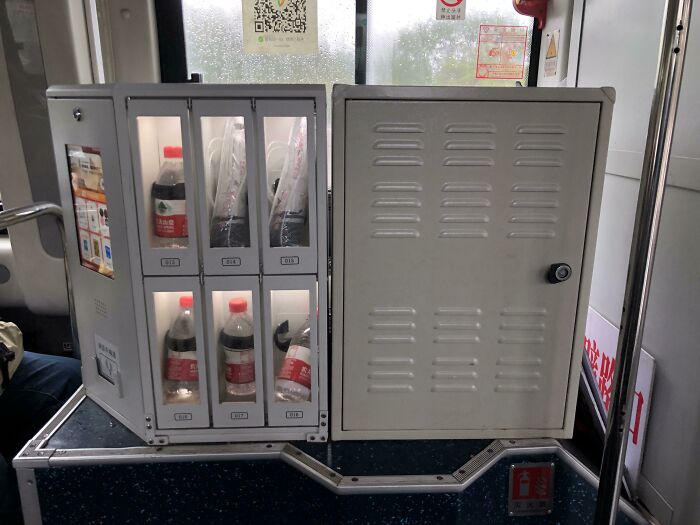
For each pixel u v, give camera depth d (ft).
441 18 6.56
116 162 3.65
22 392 5.98
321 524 4.08
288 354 4.24
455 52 6.70
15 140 6.35
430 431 4.26
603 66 5.27
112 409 4.48
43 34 6.00
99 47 6.28
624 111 4.83
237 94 3.51
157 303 4.02
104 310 4.26
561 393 4.20
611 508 3.62
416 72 6.74
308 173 3.65
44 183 6.50
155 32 6.39
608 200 5.09
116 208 3.77
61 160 4.23
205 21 6.49
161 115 3.55
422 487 3.87
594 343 5.29
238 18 6.49
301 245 3.87
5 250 6.82
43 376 6.13
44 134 6.35
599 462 4.30
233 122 3.76
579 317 4.05
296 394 4.16
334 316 4.00
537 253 3.92
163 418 4.09
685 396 3.87
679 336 3.94
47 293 6.79
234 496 4.10
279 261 3.80
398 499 3.93
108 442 4.17
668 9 2.94
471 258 3.92
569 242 3.91
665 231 4.10
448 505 3.96
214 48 6.57
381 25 6.57
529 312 4.03
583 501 4.18
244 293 4.16
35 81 6.19
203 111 3.53
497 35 6.66
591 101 3.68
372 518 3.99
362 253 3.87
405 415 4.22
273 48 6.59
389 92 3.60
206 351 4.00
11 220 4.60
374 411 4.20
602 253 5.20
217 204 3.83
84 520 4.14
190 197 3.67
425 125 3.67
